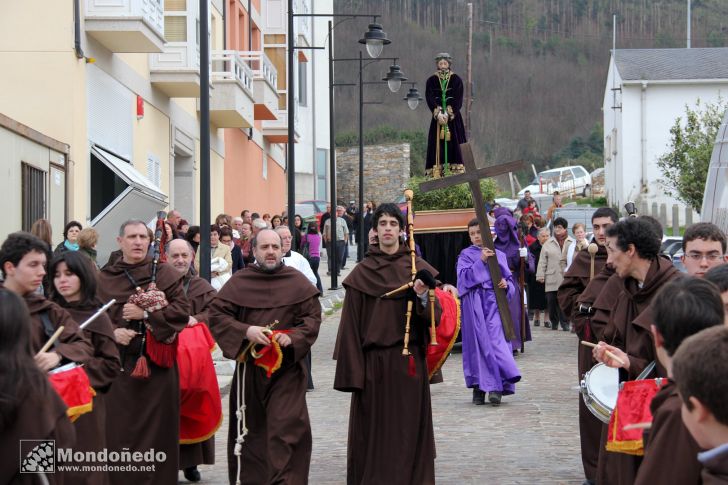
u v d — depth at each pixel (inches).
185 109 1008.9
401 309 301.9
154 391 303.7
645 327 224.5
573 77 3149.6
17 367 179.6
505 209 617.3
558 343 700.7
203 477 342.0
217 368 522.6
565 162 2997.0
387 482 297.9
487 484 319.6
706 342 135.7
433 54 3009.4
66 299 263.6
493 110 3056.1
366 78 2945.4
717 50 1918.1
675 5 3380.9
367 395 301.7
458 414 441.7
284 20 1508.4
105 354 260.7
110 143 752.3
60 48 663.8
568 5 3272.6
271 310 305.3
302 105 2140.7
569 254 766.5
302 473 296.5
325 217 1305.4
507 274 480.4
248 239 807.7
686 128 1584.6
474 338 462.9
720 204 671.1
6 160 522.6
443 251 617.9
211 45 1035.9
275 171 1659.7
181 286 309.1
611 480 237.9
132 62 813.9
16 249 230.8
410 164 2655.0
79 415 234.1
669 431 159.0
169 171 947.3
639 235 237.1
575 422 420.5
